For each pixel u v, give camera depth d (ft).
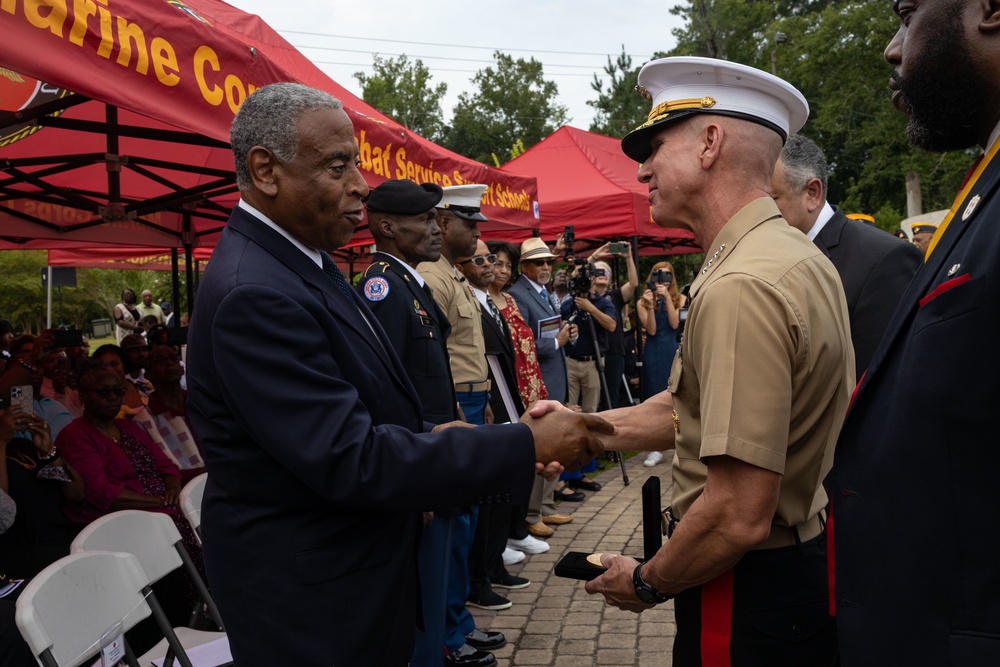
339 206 5.27
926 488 3.46
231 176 12.57
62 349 14.76
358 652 5.04
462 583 11.03
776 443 4.41
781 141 5.34
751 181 5.16
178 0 9.21
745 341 4.49
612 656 11.21
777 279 4.60
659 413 6.32
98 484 10.97
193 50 8.06
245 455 4.95
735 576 5.05
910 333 3.64
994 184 3.47
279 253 5.19
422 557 9.39
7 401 11.72
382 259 10.41
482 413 13.03
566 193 28.86
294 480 4.96
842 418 5.02
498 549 13.87
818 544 5.09
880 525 3.68
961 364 3.32
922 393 3.47
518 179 20.70
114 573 7.15
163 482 12.51
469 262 14.84
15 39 6.21
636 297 26.71
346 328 5.32
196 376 5.08
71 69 6.66
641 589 5.17
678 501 5.34
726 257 4.95
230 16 14.88
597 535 17.06
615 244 26.08
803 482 4.91
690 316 4.92
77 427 11.34
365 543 5.16
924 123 3.83
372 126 12.33
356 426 4.80
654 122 5.36
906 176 86.22
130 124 14.15
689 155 5.25
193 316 5.20
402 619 5.60
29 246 24.06
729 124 5.15
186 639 8.89
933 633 3.43
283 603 4.89
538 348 18.69
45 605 6.23
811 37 84.43
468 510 10.96
